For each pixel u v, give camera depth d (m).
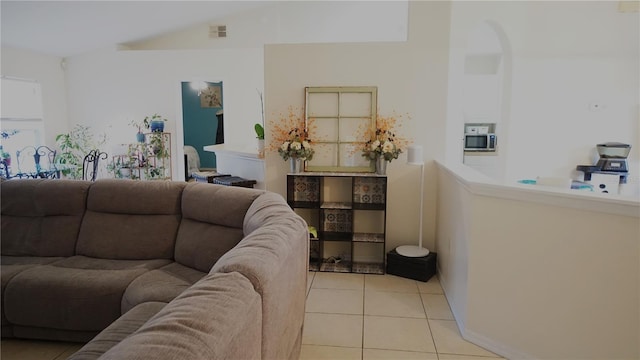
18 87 6.68
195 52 7.16
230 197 2.92
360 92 4.06
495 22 4.48
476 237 2.61
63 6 5.43
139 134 7.12
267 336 1.43
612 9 4.67
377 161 4.01
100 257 3.13
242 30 7.59
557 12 4.71
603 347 2.07
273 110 4.20
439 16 3.93
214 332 1.00
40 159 7.00
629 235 1.95
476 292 2.64
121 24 6.55
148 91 7.32
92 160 7.19
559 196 2.16
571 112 4.86
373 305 3.27
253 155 4.68
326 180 4.27
